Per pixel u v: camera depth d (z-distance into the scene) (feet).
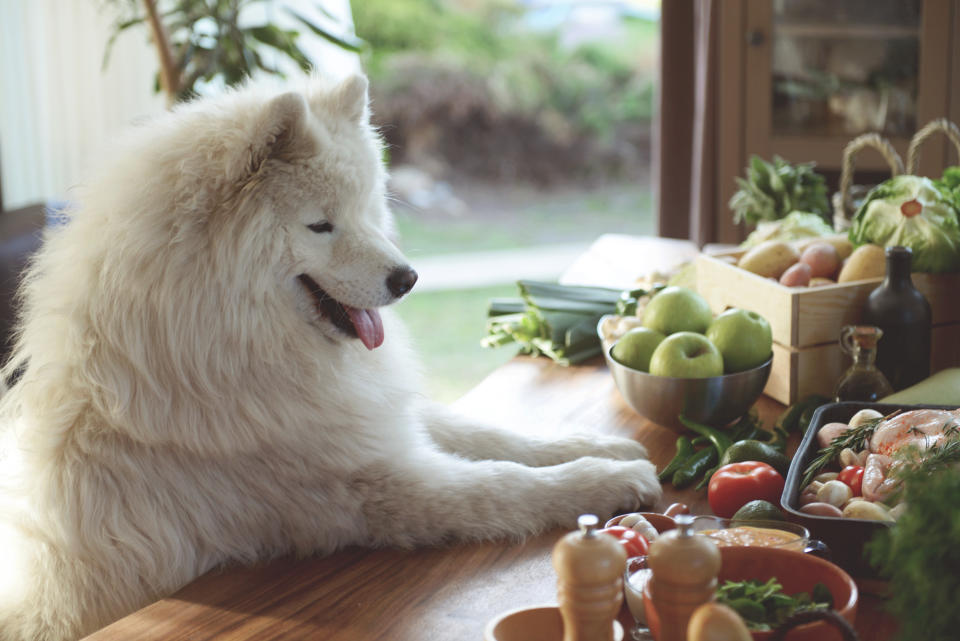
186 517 4.25
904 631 2.54
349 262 4.40
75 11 13.09
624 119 29.32
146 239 3.99
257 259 4.12
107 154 4.43
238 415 4.16
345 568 4.11
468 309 19.76
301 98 4.10
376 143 4.98
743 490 3.94
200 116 4.33
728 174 11.59
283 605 3.76
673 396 4.80
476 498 4.30
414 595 3.78
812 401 4.94
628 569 3.24
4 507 4.37
